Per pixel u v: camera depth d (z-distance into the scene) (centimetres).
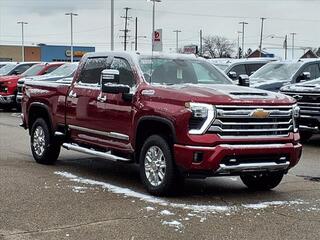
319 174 988
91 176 934
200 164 719
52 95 1011
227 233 612
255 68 1881
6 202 738
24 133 1557
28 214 680
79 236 596
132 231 615
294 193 825
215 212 699
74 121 953
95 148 927
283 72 1609
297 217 683
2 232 608
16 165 1033
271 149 752
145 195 788
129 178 922
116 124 852
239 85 877
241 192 827
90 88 918
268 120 759
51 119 1013
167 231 616
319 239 598
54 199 758
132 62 854
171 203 741
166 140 761
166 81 845
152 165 786
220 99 728
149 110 775
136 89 820
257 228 634
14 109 2472
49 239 585
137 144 818
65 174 948
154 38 2144
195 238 594
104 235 600
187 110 723
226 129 730
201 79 878
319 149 1312
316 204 754
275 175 819
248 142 740
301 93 1327
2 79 2259
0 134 1528
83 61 960
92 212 691
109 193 800
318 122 1304
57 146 1034
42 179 898
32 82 1083
